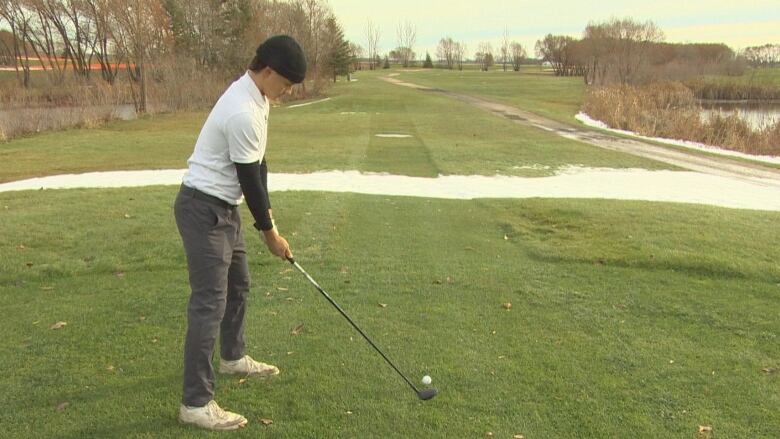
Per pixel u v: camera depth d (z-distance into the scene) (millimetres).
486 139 18953
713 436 2867
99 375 3373
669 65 48438
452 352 3729
